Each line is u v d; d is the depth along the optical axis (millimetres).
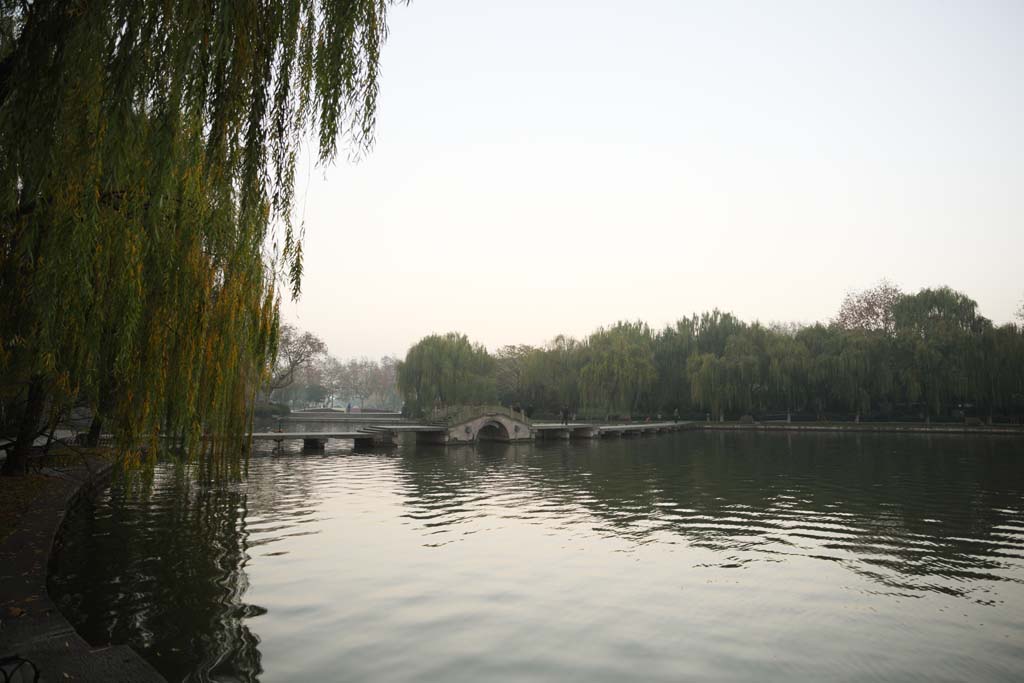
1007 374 68375
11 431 21781
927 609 12680
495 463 40688
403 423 73000
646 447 55844
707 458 44750
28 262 9617
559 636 10953
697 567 15539
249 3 8539
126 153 8328
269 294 14938
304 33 9953
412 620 11453
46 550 12203
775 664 10016
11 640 8039
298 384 123438
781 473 35344
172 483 27531
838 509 23859
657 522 21172
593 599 12977
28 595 9578
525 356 93750
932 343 73375
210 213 11547
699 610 12453
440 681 9047
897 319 83312
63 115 8227
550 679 9250
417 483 30141
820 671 9812
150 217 9414
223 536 17344
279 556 15477
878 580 14617
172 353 12312
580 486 29891
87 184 8492
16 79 7832
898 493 27781
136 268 9891
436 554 16281
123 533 17312
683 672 9633
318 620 11250
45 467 23578
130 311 9836
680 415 95312
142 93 8547
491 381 82062
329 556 15680
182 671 8977
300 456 44000
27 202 9453
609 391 85375
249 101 8992
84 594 12125
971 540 18641
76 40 7723
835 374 76938
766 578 14672
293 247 11922
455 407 63750
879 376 75250
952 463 40031
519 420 64938
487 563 15531
